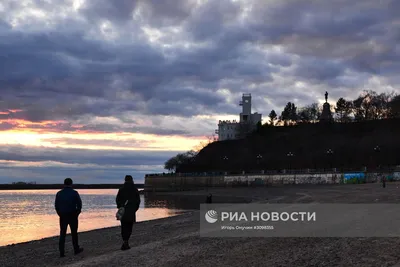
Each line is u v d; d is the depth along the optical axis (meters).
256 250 14.19
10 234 38.00
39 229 42.97
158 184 180.12
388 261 11.18
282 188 113.88
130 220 16.16
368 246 13.55
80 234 28.06
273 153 193.00
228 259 12.95
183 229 25.06
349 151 173.62
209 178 154.25
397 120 186.00
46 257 17.08
